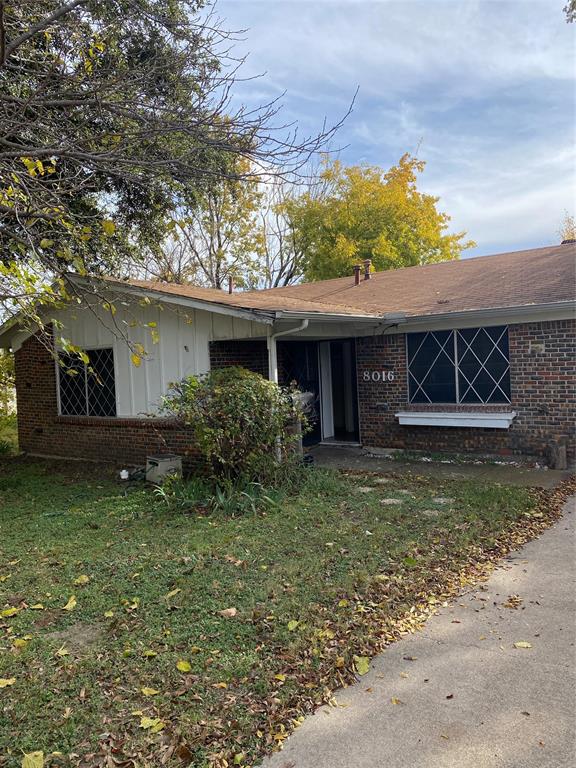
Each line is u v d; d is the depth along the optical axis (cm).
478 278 1174
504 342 952
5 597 449
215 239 2508
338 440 1226
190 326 954
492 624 386
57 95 522
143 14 612
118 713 291
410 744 267
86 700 304
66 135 555
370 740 271
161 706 296
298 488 776
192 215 950
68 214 490
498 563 500
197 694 306
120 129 596
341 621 388
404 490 765
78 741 271
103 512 709
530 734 271
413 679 322
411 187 2648
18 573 503
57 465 1101
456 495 722
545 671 325
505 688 310
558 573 473
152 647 358
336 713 293
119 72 552
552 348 898
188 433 958
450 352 1010
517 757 255
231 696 304
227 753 262
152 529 621
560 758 254
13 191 484
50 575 495
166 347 988
